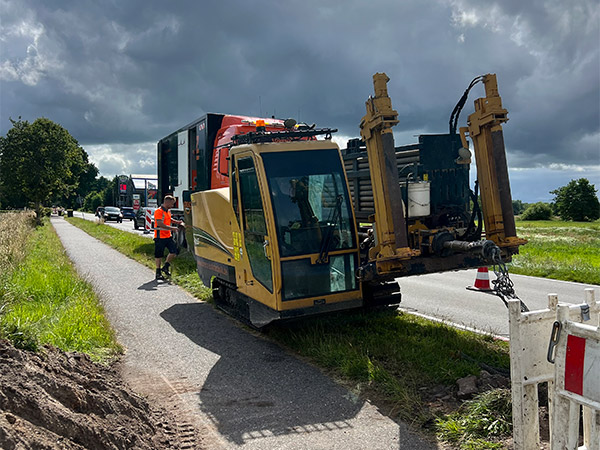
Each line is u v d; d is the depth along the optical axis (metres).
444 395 5.11
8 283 9.28
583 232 36.28
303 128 7.79
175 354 6.76
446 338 6.86
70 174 53.88
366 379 5.55
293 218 6.56
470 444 4.08
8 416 3.08
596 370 3.14
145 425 4.31
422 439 4.32
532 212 93.44
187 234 11.62
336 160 6.94
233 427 4.64
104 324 7.68
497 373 5.51
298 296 6.52
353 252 6.80
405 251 6.02
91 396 4.03
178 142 16.48
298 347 6.79
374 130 6.17
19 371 3.73
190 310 9.29
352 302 6.79
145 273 13.70
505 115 6.51
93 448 3.47
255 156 6.71
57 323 7.25
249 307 7.45
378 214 6.26
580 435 4.13
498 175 6.61
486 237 6.81
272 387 5.55
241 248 7.48
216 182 13.27
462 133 6.84
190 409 5.04
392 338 6.84
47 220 51.03
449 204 6.94
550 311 3.70
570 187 93.69
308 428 4.57
